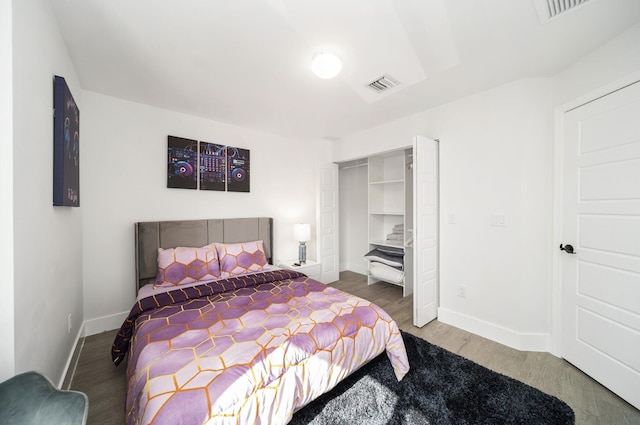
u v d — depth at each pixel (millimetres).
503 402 1492
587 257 1782
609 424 1354
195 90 2297
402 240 3781
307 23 1464
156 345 1310
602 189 1680
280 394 1203
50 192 1315
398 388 1611
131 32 1530
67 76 1699
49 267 1295
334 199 4086
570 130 1910
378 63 1887
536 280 2119
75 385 1669
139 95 2395
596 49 1708
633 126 1506
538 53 1765
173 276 2365
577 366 1839
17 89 942
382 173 4207
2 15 897
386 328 1770
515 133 2174
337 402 1487
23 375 745
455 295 2594
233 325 1523
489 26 1501
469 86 2258
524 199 2143
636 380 1465
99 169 2363
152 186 2652
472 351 2105
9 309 886
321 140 4105
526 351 2107
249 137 3395
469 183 2467
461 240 2537
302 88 2270
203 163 2963
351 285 3914
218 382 1047
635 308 1487
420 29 1526
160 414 899
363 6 1341
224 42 1631
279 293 2086
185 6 1330
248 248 2932
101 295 2389
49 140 1299
